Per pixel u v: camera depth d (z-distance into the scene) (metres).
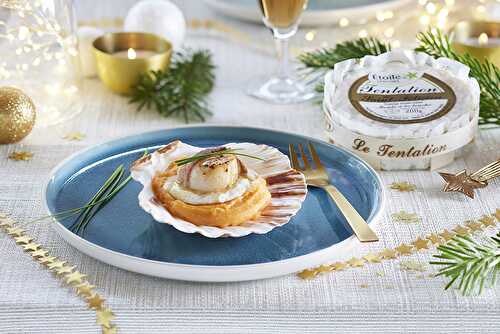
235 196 0.74
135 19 1.06
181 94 0.97
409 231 0.78
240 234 0.72
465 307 0.71
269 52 1.11
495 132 0.93
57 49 0.96
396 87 0.89
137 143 0.86
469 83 0.89
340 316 0.71
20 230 0.77
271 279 0.73
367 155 0.85
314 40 1.11
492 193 0.83
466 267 0.71
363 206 0.78
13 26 0.94
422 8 1.18
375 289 0.72
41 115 0.95
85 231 0.75
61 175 0.81
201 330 0.71
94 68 1.04
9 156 0.88
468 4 1.18
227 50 1.12
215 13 1.21
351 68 0.92
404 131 0.84
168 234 0.75
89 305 0.71
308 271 0.73
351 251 0.76
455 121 0.84
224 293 0.72
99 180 0.82
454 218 0.80
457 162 0.88
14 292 0.72
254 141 0.87
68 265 0.74
